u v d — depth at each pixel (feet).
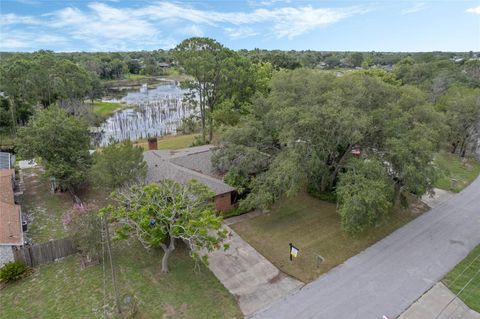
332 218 70.64
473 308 45.24
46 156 76.28
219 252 57.82
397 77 210.79
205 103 129.39
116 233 48.93
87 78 185.37
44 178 80.28
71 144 77.82
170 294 47.09
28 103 159.53
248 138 77.36
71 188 78.28
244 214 72.33
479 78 217.15
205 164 84.89
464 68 243.19
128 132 171.63
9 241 53.06
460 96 122.62
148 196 49.52
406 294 47.70
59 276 51.42
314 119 62.28
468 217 72.43
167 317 42.70
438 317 43.52
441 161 75.00
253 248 59.36
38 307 44.70
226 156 74.64
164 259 51.13
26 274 51.34
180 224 47.55
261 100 82.12
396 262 55.62
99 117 194.70
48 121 76.64
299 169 63.10
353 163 64.90
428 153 61.82
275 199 69.21
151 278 50.62
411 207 76.84
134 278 50.57
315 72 85.10
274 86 81.15
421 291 48.39
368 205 55.26
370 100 69.15
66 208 75.72
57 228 66.54
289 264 54.85
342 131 64.44
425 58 282.56
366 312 44.14
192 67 114.11
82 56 359.46
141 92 317.63
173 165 81.30
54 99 175.73
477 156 122.72
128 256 56.70
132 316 42.39
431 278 51.42
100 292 47.55
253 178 71.05
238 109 121.70
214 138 126.72
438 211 75.31
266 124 78.23
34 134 76.84
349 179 60.75
